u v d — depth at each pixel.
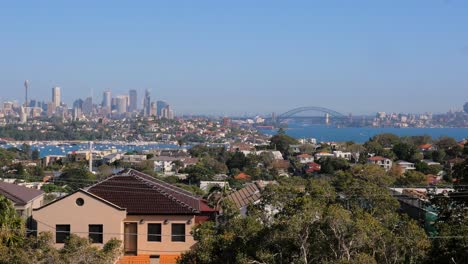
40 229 39.69
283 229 27.80
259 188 61.19
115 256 29.95
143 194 42.47
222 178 140.75
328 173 137.50
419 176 94.38
